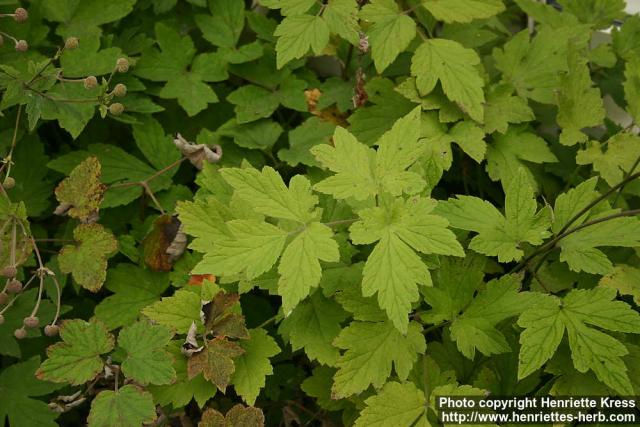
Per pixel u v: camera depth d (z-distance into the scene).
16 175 1.11
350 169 0.96
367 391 1.01
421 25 1.16
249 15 1.18
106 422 0.95
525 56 1.15
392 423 0.95
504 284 0.97
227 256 0.93
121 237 1.10
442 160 1.08
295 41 1.07
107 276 1.08
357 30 1.07
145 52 1.15
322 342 0.99
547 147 1.11
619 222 0.99
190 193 1.13
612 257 1.06
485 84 1.13
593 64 1.22
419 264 0.91
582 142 1.11
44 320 1.05
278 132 1.14
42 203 1.11
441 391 0.95
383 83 1.13
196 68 1.16
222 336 0.97
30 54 1.11
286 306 0.92
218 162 1.13
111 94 1.04
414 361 0.96
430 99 1.11
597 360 0.93
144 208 1.12
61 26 1.13
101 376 1.02
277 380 1.09
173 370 0.95
